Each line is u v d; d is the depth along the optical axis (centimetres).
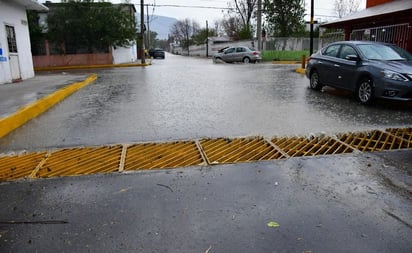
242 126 565
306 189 320
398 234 246
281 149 446
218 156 424
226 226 258
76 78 1405
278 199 301
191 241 240
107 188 327
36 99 765
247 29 3928
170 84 1193
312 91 973
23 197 311
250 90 999
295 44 3228
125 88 1106
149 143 481
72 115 682
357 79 780
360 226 257
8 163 410
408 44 1212
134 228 257
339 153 431
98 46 2911
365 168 369
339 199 300
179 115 661
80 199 305
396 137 491
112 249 231
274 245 234
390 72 694
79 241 241
